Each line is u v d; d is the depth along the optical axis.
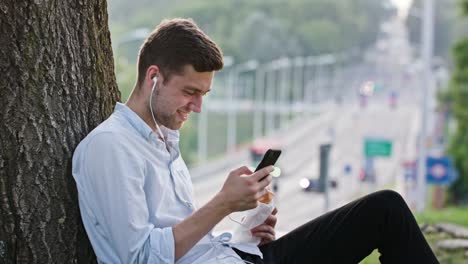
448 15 114.12
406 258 3.33
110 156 3.12
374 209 3.35
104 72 3.56
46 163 3.30
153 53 3.21
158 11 103.44
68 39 3.36
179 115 3.26
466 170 40.50
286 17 117.56
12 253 3.29
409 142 80.62
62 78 3.35
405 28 158.62
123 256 3.08
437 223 8.35
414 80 133.62
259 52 100.50
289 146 78.19
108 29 3.61
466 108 41.22
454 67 41.41
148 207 3.22
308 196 47.41
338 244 3.40
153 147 3.24
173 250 3.05
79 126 3.40
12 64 3.24
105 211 3.11
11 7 3.22
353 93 124.19
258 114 86.19
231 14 105.69
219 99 89.81
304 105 106.75
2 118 3.25
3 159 3.25
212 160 73.38
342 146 79.31
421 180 31.36
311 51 116.56
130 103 3.30
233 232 3.56
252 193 3.11
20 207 3.27
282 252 3.46
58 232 3.32
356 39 144.50
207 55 3.17
